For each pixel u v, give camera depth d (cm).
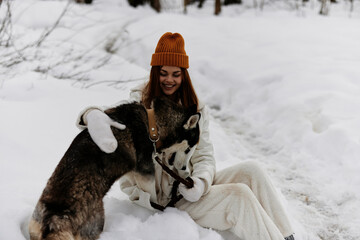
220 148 448
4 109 367
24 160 307
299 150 448
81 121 233
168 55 261
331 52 716
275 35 847
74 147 222
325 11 1242
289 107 528
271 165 427
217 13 1186
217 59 719
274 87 594
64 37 712
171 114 252
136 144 242
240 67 680
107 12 993
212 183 290
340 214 338
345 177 386
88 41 751
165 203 277
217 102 618
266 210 265
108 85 534
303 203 357
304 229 309
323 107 503
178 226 250
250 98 600
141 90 275
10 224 220
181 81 275
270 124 523
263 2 1391
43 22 756
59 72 534
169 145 255
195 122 253
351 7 1366
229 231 276
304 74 605
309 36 830
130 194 281
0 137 321
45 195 211
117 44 810
